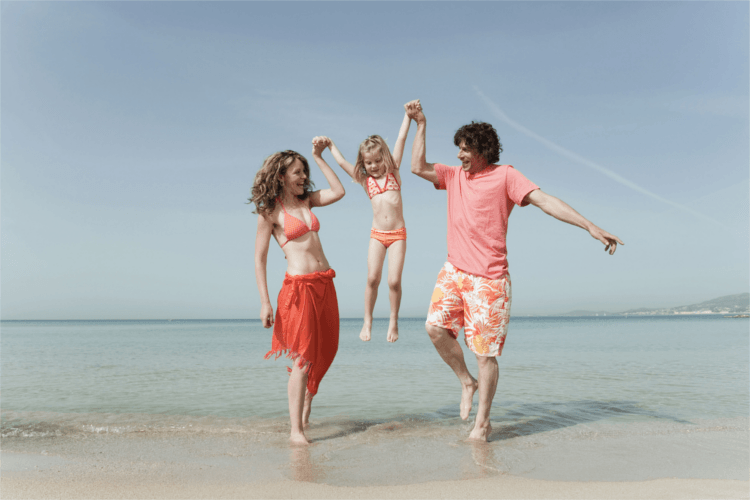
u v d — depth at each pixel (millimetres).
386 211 3992
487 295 3605
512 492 2449
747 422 4430
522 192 3535
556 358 12328
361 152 4020
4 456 3322
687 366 9922
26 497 2426
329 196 4141
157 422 4598
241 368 10758
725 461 3088
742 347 16109
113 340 28328
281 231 4012
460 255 3742
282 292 3918
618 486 2535
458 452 3350
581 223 3287
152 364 11828
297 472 2861
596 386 7062
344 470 2900
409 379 8336
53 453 3412
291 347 3793
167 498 2396
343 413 5207
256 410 5523
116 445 3668
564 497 2369
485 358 3631
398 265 3949
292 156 3986
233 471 2893
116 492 2494
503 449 3432
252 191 3986
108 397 6551
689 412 5012
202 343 24484
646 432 4008
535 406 5391
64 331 52156
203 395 6715
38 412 5281
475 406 5457
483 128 3693
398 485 2572
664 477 2730
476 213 3662
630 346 17500
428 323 3852
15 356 14727
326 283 3961
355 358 13328
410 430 4211
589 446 3518
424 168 4023
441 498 2365
